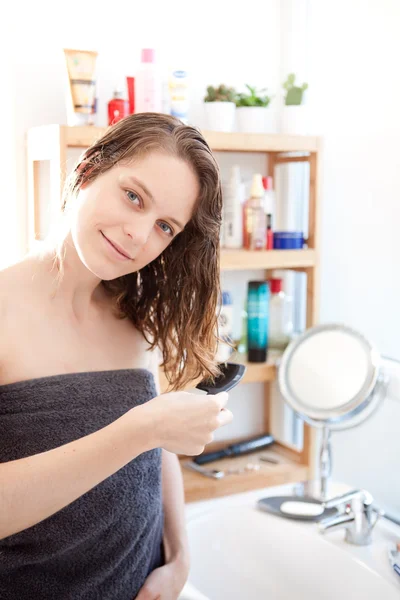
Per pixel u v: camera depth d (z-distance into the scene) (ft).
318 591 4.82
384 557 4.66
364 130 5.81
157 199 2.98
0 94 5.44
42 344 3.12
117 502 3.25
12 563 3.07
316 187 5.96
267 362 6.10
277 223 6.70
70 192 3.19
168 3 5.82
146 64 5.33
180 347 3.84
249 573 5.19
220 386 3.63
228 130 5.69
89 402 3.17
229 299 6.09
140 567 3.52
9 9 5.31
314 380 5.27
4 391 3.00
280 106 6.46
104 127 5.06
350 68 5.91
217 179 3.23
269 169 6.59
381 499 5.85
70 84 5.02
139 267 3.21
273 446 6.75
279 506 5.21
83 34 5.56
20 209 5.57
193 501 5.70
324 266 6.42
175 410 2.66
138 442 2.59
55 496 2.52
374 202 5.76
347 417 5.03
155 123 3.06
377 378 4.93
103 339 3.54
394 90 5.48
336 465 6.39
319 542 4.88
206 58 6.07
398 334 5.58
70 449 2.56
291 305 6.64
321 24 6.19
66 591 3.22
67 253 3.18
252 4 6.21
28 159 5.49
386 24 5.51
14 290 3.06
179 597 4.09
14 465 2.52
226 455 6.40
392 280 5.61
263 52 6.33
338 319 6.28
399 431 5.60
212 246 3.59
